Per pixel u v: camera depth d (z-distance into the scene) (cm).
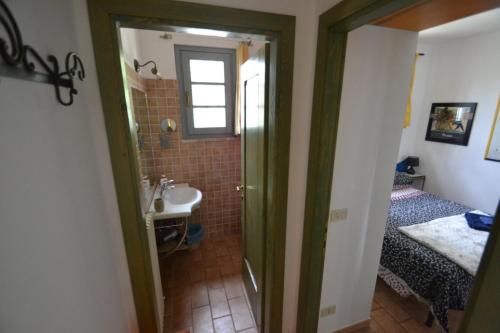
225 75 280
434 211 278
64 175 72
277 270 150
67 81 75
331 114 121
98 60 94
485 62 323
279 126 126
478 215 241
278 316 160
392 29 128
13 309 46
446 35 330
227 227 322
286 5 113
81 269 77
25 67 54
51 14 72
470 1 95
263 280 164
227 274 250
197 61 271
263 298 168
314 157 127
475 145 340
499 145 315
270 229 146
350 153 140
